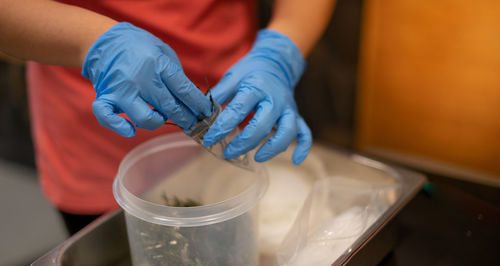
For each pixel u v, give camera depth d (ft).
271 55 2.53
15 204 5.06
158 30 2.72
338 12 4.20
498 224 2.42
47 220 4.81
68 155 2.92
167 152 2.37
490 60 3.76
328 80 4.66
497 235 2.37
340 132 4.94
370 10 4.06
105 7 2.62
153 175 2.34
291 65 2.59
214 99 2.33
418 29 3.97
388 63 4.30
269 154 2.24
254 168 2.25
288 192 2.57
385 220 2.23
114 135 2.83
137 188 2.25
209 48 2.85
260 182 2.16
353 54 4.37
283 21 2.77
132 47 2.09
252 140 2.16
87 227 2.23
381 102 4.57
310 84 4.77
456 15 3.73
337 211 2.38
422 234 2.38
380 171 2.56
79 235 2.20
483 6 3.57
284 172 2.68
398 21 4.03
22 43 2.19
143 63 2.06
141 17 2.67
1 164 5.62
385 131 4.73
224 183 2.34
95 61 2.15
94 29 2.19
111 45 2.12
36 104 2.97
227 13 2.88
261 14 4.40
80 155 2.90
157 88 2.07
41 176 3.16
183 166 2.42
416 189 2.43
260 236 2.37
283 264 2.19
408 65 4.20
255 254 2.19
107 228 2.25
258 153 2.24
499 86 3.82
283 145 2.25
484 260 2.27
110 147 2.87
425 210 2.46
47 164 3.04
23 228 4.72
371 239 2.15
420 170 4.45
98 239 2.23
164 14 2.71
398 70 4.28
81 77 2.74
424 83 4.21
